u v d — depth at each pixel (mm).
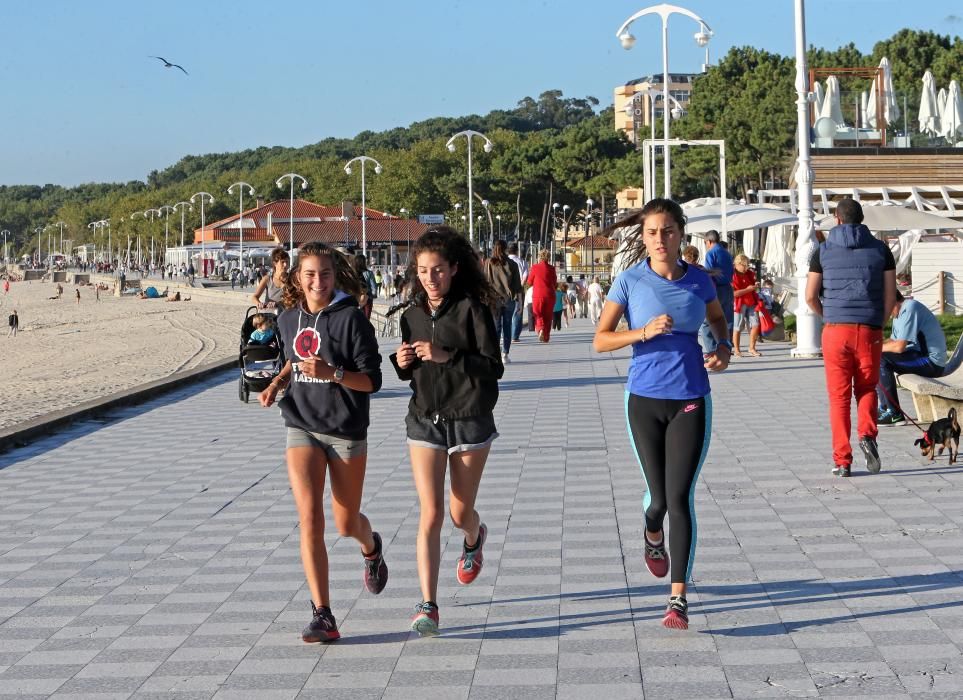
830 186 42344
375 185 128500
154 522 8828
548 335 25516
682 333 6027
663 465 6027
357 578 7039
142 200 177750
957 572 6582
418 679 5285
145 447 12812
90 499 9852
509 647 5676
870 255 9203
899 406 11930
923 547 7156
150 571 7363
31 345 57188
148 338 56812
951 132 45312
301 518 5934
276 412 15625
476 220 111375
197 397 17969
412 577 7012
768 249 37438
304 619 6266
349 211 99562
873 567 6754
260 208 132000
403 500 9227
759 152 59906
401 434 12883
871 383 9359
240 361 16766
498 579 6867
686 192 77500
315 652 5711
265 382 16625
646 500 6297
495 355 5984
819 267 9445
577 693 5020
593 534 7859
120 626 6234
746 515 8195
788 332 24016
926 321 11617
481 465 6074
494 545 7656
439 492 5980
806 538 7488
